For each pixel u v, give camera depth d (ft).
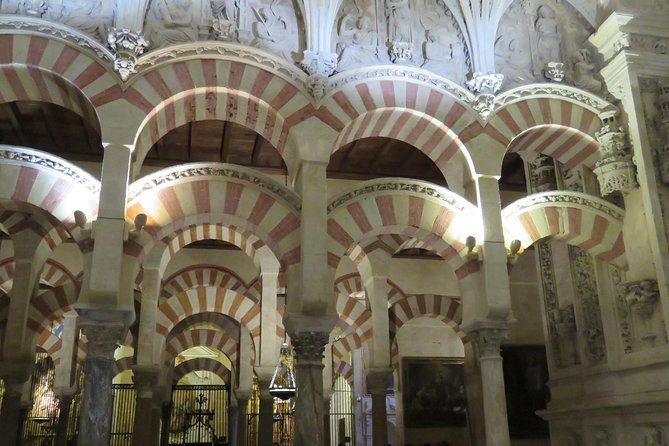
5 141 43.16
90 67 29.91
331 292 29.96
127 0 30.91
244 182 30.66
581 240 34.09
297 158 31.76
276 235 30.45
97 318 27.02
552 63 36.04
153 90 30.32
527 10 37.68
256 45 32.53
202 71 31.19
